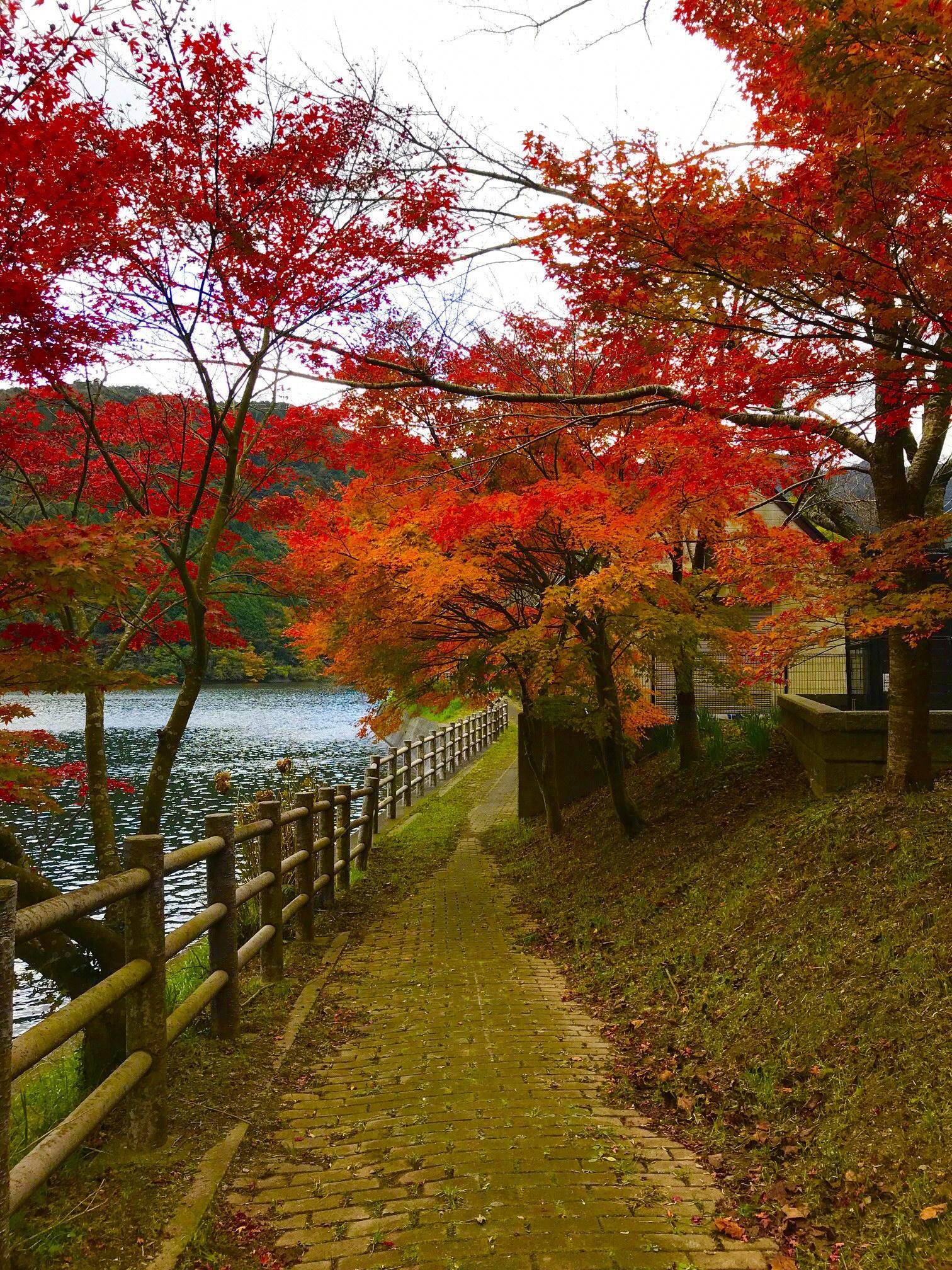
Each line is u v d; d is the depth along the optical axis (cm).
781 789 827
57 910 255
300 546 768
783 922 522
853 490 939
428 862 1134
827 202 328
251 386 523
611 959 636
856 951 438
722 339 423
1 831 430
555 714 912
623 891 785
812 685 1669
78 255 409
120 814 1684
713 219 340
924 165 302
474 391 467
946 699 955
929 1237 247
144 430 631
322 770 2280
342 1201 297
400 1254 263
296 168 433
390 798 1509
